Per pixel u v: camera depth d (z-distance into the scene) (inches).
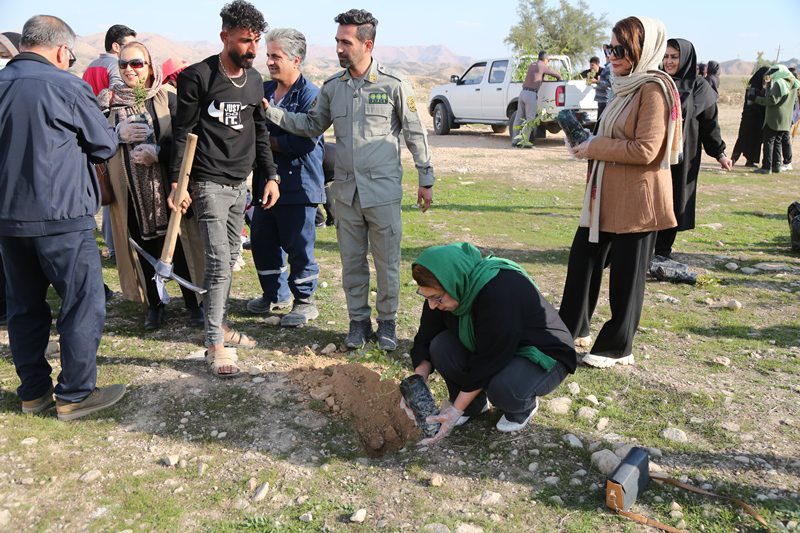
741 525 110.3
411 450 135.6
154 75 177.5
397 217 170.2
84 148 138.9
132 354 176.7
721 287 235.5
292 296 213.3
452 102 733.3
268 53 181.3
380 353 166.6
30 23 136.0
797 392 155.6
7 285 141.4
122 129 169.5
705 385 159.6
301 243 191.6
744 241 303.1
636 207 155.5
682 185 238.7
